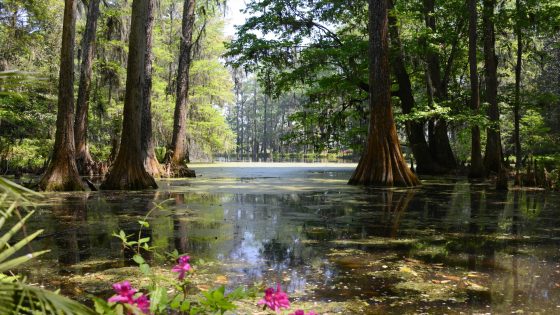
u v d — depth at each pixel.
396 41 18.41
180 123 19.44
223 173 22.80
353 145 21.94
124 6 25.11
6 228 5.67
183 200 9.37
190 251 4.45
